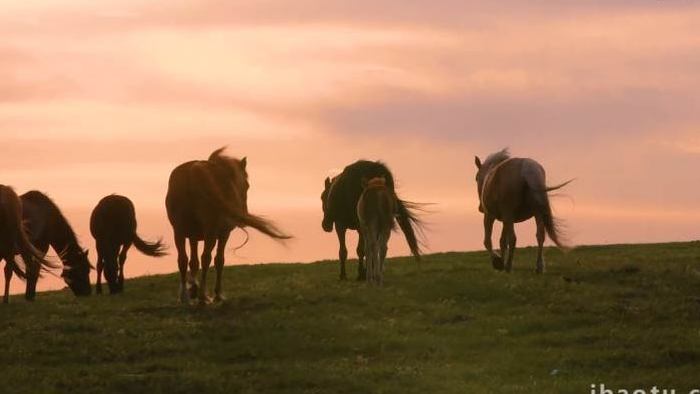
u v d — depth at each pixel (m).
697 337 19.03
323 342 19.30
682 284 23.55
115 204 26.56
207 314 21.25
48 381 17.00
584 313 21.03
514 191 24.58
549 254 31.11
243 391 16.52
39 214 26.56
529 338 19.55
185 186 21.02
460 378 17.17
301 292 23.53
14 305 23.11
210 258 21.45
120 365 18.02
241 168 22.64
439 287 23.77
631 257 28.44
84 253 27.38
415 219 24.62
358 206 24.02
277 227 20.94
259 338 19.53
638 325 20.16
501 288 23.22
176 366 17.84
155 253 27.25
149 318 20.94
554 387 16.50
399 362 18.19
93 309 22.16
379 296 22.89
